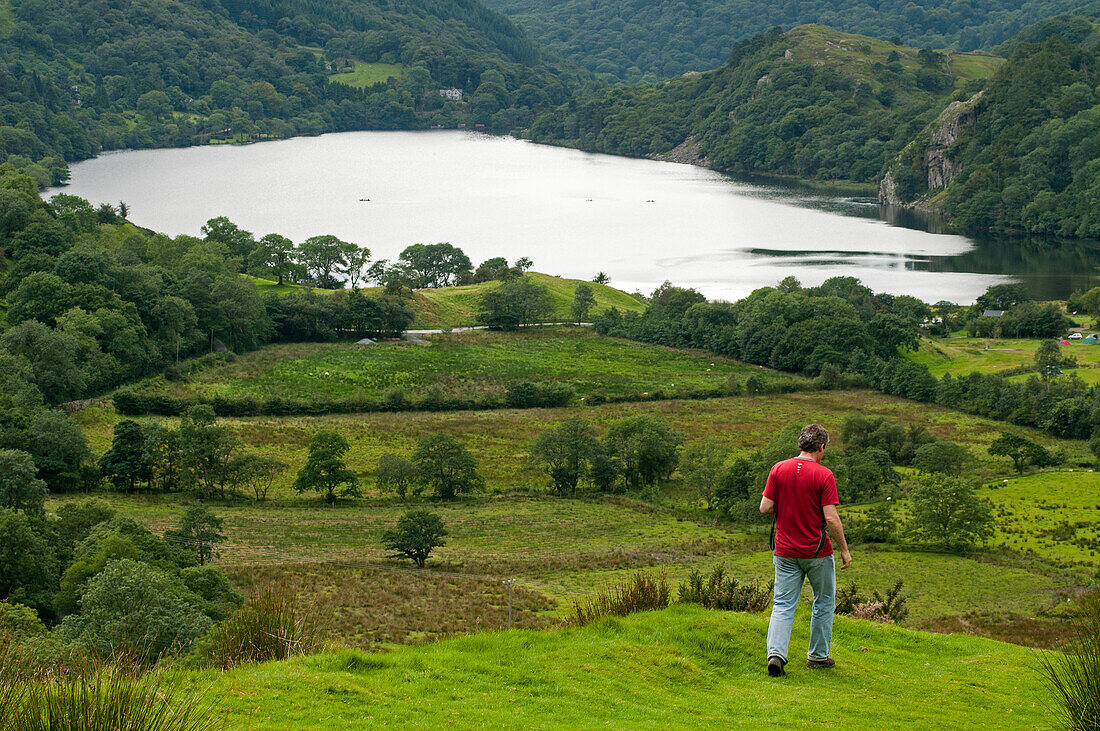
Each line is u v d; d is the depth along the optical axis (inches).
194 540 2282.2
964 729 429.7
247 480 3164.4
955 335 6574.8
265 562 2341.3
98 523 2138.3
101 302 4603.8
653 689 467.5
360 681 449.4
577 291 6466.5
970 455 3629.4
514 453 3880.4
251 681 432.1
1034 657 571.8
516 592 2064.5
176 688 406.9
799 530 488.7
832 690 478.0
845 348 5482.3
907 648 585.9
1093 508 3002.0
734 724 424.8
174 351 4805.6
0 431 3043.8
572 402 4751.5
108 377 4234.7
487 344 5762.8
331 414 4389.8
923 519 2632.9
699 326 5979.3
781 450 3068.4
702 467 3267.7
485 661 493.7
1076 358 5585.6
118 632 1108.5
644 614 592.4
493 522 2950.3
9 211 5521.7
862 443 3949.3
